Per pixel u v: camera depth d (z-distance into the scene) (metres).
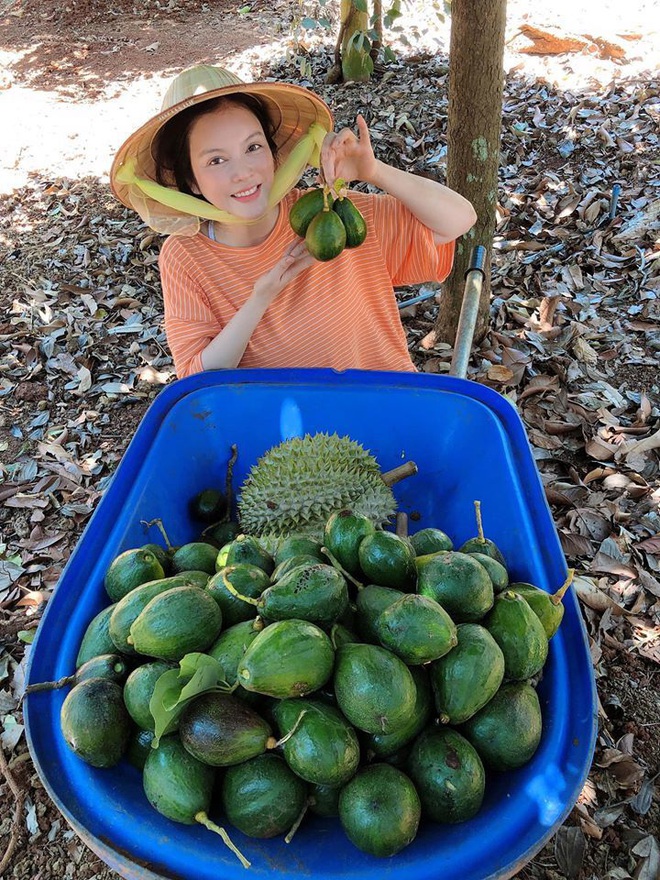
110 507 1.66
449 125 3.06
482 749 1.12
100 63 7.76
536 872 1.85
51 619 1.42
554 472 3.02
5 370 3.83
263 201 1.91
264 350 2.24
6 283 4.49
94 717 1.11
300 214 1.74
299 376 1.98
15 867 1.98
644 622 2.42
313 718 1.03
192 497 1.95
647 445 2.99
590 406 3.27
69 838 2.02
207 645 1.17
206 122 1.78
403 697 1.02
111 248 4.70
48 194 5.49
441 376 1.93
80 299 4.30
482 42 2.74
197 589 1.19
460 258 3.34
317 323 2.20
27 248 4.83
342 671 1.05
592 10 6.98
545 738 1.17
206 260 2.12
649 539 2.67
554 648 1.30
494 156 3.07
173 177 2.01
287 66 6.75
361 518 1.37
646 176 4.62
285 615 1.13
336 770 1.00
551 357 3.51
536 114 5.38
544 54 6.40
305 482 1.82
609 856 1.89
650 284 3.85
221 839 1.05
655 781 2.03
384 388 1.92
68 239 4.87
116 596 1.41
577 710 1.21
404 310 3.93
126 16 8.80
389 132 5.37
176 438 1.90
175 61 7.55
